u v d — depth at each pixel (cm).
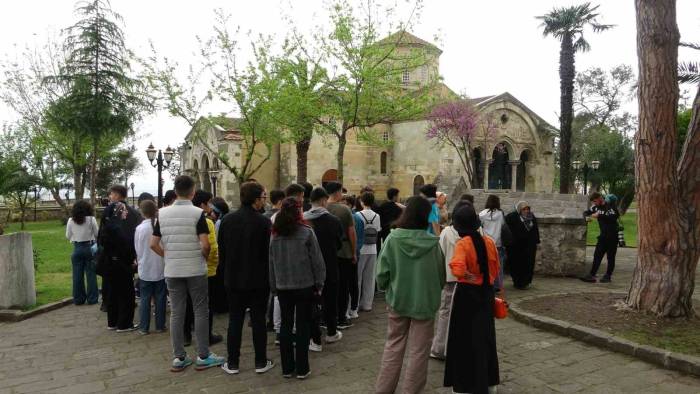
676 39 682
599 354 586
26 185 2791
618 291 873
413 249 443
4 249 821
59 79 1991
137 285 916
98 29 1936
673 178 679
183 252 543
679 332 621
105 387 506
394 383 449
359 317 771
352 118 1897
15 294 827
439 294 446
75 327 742
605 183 3162
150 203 688
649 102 688
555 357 577
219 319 784
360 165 3672
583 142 4116
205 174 3575
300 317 519
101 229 725
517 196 2009
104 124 1948
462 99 3156
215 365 562
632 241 1927
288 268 511
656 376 518
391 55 1892
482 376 436
